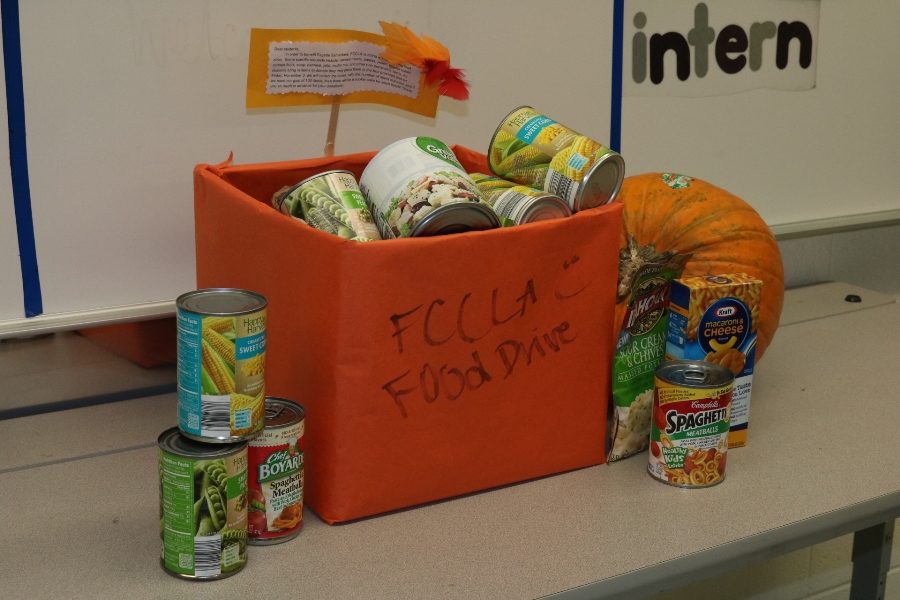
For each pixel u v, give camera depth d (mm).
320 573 738
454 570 745
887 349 1267
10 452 937
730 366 939
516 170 953
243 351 716
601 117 1340
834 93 1551
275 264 827
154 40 999
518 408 860
